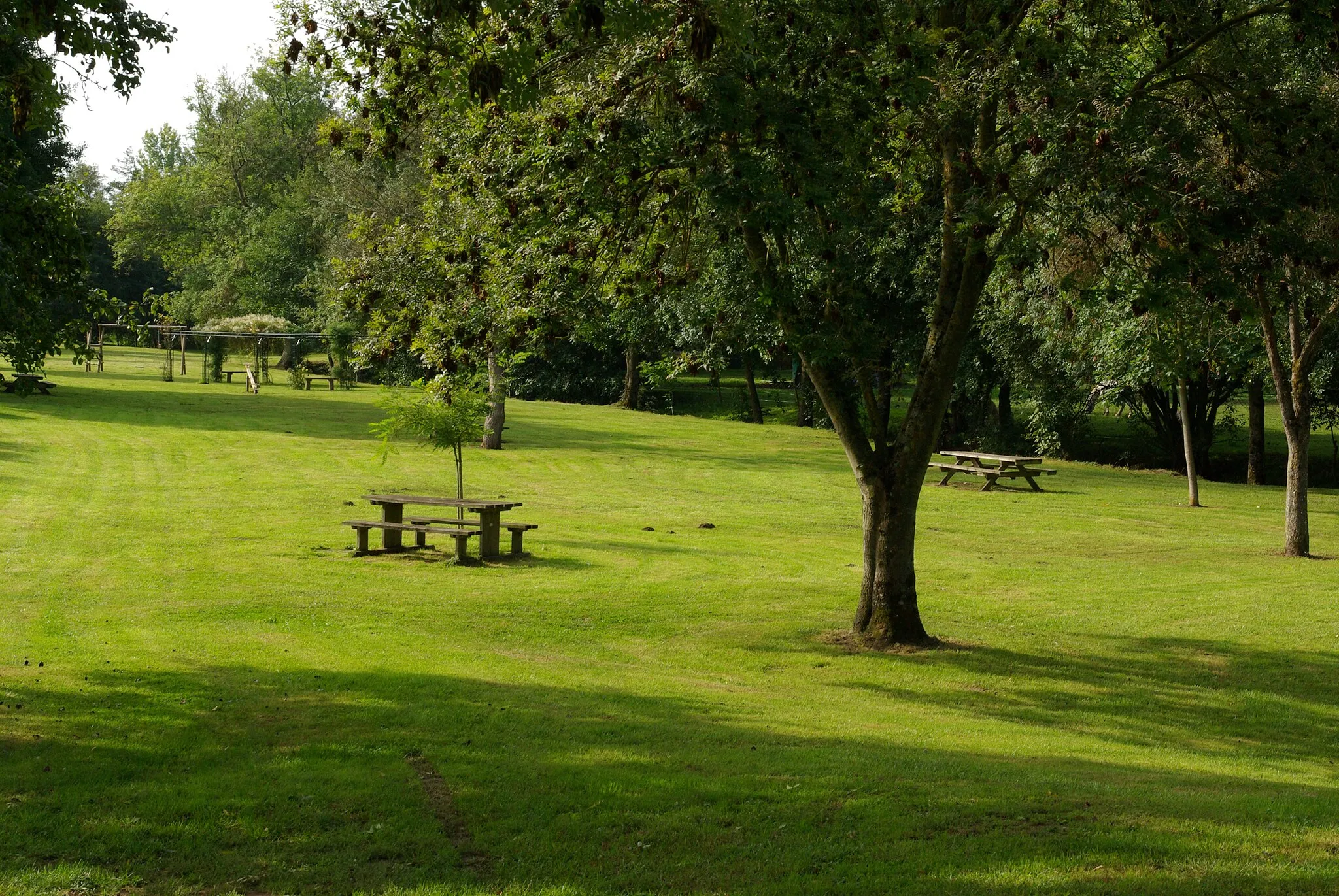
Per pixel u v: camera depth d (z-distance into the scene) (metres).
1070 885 5.36
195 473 27.86
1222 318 14.41
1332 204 11.54
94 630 12.63
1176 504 28.67
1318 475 40.84
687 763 7.86
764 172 10.30
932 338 13.17
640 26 8.94
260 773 7.37
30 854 5.85
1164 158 10.84
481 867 5.79
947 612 15.22
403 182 39.66
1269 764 9.11
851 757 8.22
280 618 13.62
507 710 9.39
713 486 29.84
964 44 11.89
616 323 13.77
